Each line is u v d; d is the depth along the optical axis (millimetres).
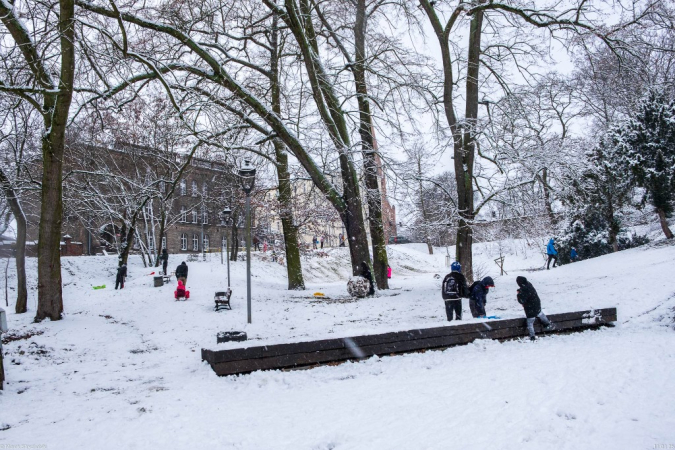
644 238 28000
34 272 30656
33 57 12992
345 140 21938
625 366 7203
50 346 10648
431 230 24578
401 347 8594
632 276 17141
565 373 6867
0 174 16375
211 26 18719
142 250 37594
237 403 5805
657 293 13961
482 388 6203
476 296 11523
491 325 9766
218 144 18172
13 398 6457
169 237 53844
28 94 13242
